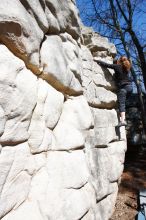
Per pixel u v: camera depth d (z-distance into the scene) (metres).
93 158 4.97
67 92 4.31
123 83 6.56
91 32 6.33
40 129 3.34
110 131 6.14
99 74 6.19
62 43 4.29
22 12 3.01
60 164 3.63
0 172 2.61
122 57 6.59
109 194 5.75
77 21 4.76
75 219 3.62
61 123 3.96
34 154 3.22
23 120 2.99
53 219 3.22
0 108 2.64
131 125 11.54
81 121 4.48
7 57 2.82
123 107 6.53
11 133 2.79
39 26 3.50
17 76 2.95
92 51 6.37
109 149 6.00
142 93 13.29
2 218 2.62
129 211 6.08
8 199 2.70
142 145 11.16
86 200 4.03
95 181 4.89
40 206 3.10
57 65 3.87
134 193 7.07
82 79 5.04
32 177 3.14
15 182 2.83
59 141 3.76
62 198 3.48
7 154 2.73
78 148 4.18
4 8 2.76
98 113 5.77
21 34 2.96
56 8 3.98
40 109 3.38
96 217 4.61
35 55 3.31
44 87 3.57
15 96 2.85
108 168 5.70
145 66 13.81
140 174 8.52
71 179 3.75
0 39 2.82
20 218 2.79
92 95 5.62
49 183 3.34
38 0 3.46
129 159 10.52
